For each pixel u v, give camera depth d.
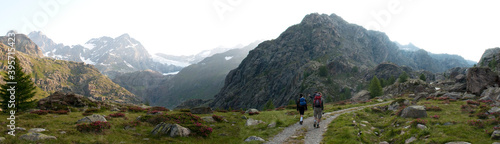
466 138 11.13
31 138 12.41
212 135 17.75
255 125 21.80
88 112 29.34
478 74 39.09
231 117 27.97
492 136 10.63
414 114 18.52
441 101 29.47
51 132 14.50
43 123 17.47
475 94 37.84
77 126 15.79
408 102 26.69
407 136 13.16
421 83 67.00
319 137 14.67
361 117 22.97
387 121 20.00
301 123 19.34
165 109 38.75
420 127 14.15
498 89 30.48
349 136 13.55
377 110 26.50
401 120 17.98
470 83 40.00
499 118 13.18
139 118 21.91
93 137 14.07
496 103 22.80
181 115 23.17
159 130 16.64
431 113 20.05
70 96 37.56
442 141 10.93
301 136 15.12
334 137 13.87
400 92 68.75
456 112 19.39
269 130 18.06
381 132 16.89
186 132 16.59
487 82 37.19
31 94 32.38
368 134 15.04
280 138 15.27
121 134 15.80
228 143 15.61
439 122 15.26
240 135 18.19
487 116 15.60
